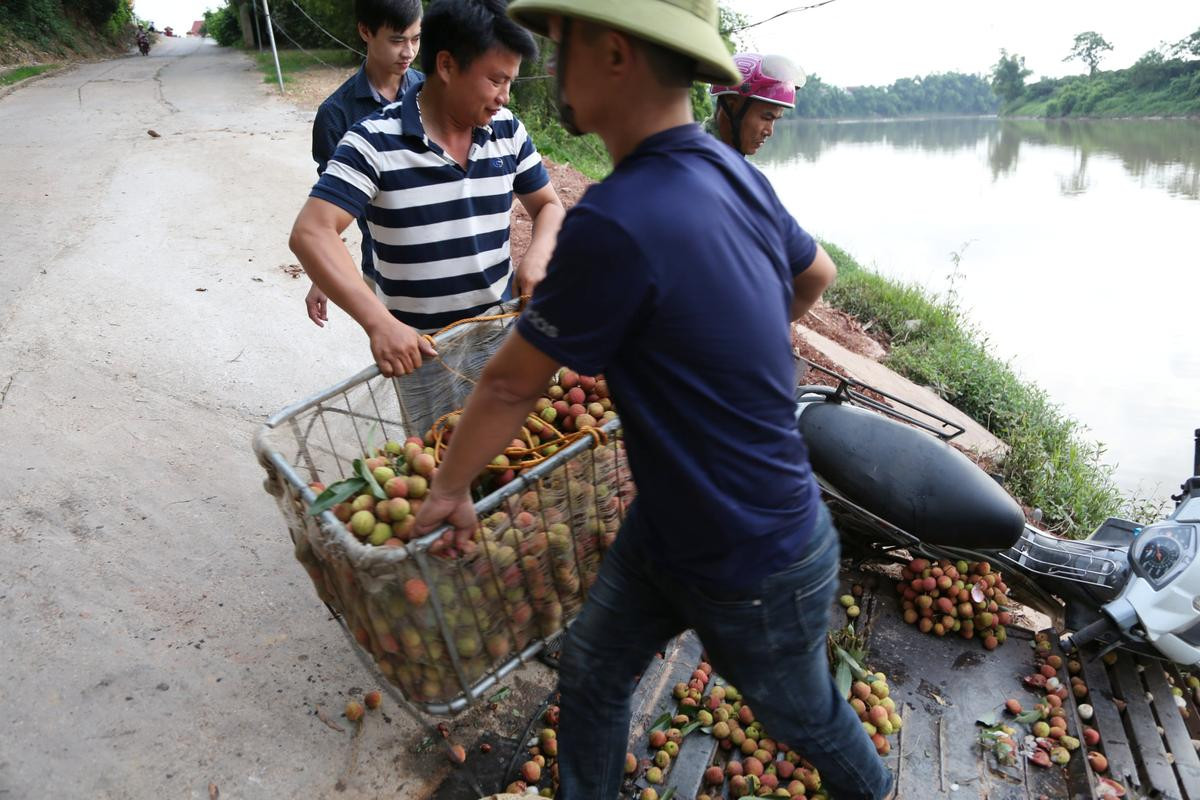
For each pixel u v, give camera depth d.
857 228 20.98
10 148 10.90
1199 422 9.44
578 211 1.61
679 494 1.78
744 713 2.97
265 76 20.16
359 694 2.98
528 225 7.69
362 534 2.19
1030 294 14.80
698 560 1.85
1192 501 3.29
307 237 2.67
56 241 6.73
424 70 2.77
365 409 2.75
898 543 3.49
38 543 3.49
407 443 2.53
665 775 2.77
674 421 1.71
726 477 1.75
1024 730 3.04
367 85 3.76
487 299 3.12
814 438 3.48
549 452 2.51
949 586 3.42
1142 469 8.33
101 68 25.64
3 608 3.17
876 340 9.26
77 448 4.10
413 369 2.65
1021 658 3.36
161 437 4.26
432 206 2.89
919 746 2.96
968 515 3.27
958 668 3.30
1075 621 3.49
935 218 22.62
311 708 2.91
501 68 2.69
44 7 30.58
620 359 1.72
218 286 5.96
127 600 3.27
